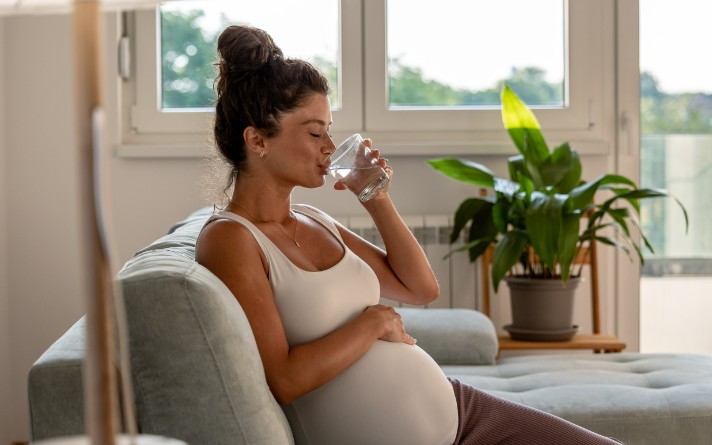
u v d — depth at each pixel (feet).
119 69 11.93
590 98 12.46
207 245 4.97
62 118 11.75
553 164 11.01
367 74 12.26
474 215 11.43
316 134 5.36
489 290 11.96
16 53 11.69
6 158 11.69
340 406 5.15
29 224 11.75
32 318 11.81
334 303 5.20
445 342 9.14
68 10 2.77
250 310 4.80
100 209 2.25
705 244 12.71
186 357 4.11
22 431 11.86
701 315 12.76
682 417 7.14
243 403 4.20
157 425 4.14
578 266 12.32
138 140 12.07
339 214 12.09
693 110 12.61
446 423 5.40
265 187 5.34
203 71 12.19
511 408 5.86
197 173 11.89
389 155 12.10
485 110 12.40
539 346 10.64
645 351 12.77
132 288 4.08
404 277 6.23
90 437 2.32
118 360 4.08
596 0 12.41
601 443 5.76
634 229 12.53
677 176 12.66
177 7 12.14
